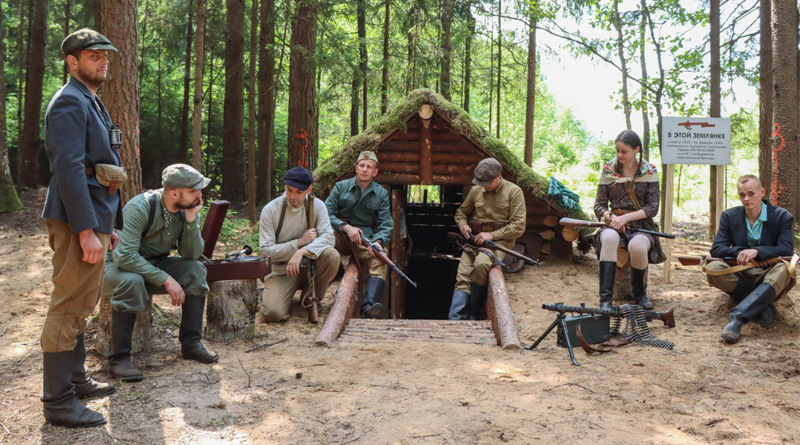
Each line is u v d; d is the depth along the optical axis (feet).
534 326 17.12
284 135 68.33
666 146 21.65
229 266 15.14
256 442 9.28
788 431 9.52
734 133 50.55
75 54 9.87
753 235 16.22
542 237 25.70
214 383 12.05
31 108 48.98
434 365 13.33
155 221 13.01
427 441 9.14
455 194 37.24
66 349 9.98
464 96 62.23
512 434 9.33
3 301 19.61
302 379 12.27
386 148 25.55
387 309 24.95
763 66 39.19
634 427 9.64
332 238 18.24
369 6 52.08
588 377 12.34
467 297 20.99
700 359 13.56
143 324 14.08
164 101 65.31
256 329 16.80
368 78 48.39
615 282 19.22
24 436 9.57
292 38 38.81
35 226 34.94
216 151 68.44
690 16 45.09
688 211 60.23
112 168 9.96
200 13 27.96
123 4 16.44
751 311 15.14
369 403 10.82
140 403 10.92
